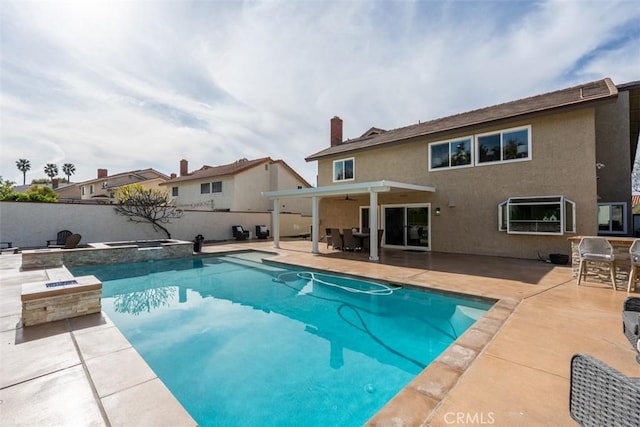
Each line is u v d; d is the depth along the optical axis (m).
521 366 3.80
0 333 4.82
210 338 6.33
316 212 15.37
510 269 10.36
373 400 4.23
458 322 7.00
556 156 11.89
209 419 3.89
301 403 4.19
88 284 5.81
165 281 11.24
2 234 15.06
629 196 13.77
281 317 7.55
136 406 2.98
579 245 7.79
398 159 16.73
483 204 13.73
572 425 2.75
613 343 4.43
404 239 16.50
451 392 3.26
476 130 13.84
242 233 23.30
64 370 3.67
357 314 7.62
